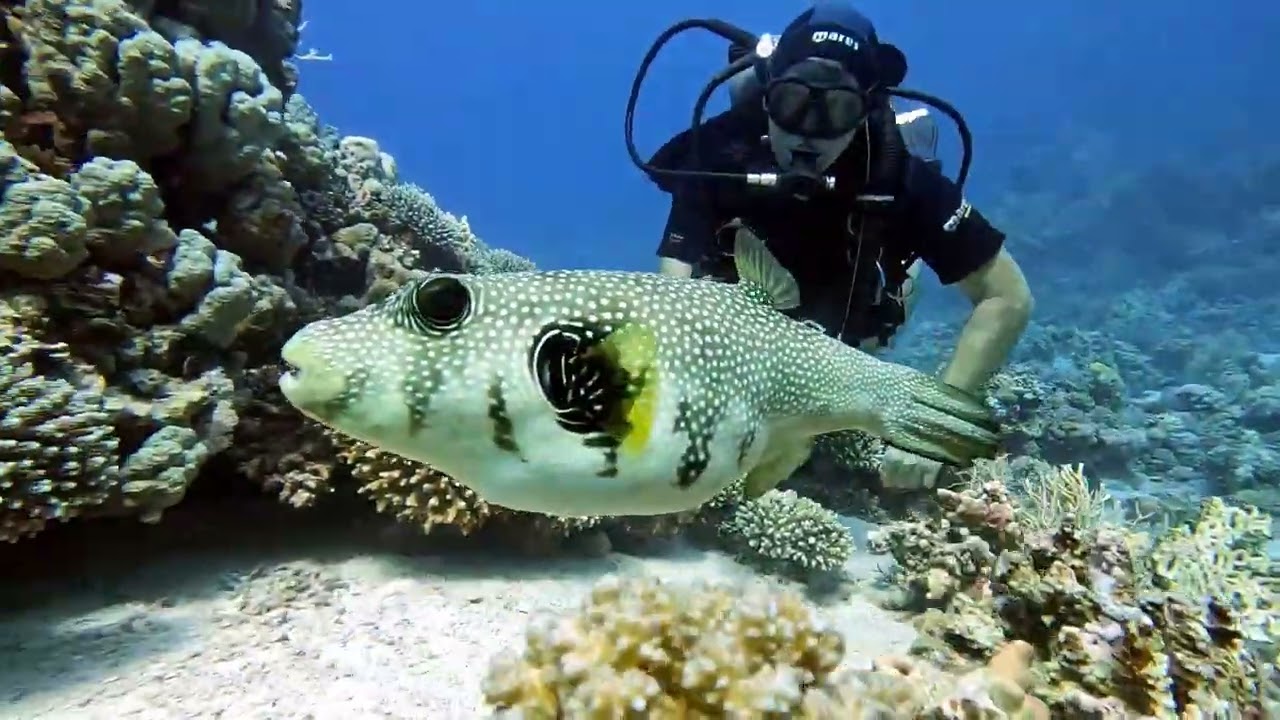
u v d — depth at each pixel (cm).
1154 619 355
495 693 282
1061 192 4688
